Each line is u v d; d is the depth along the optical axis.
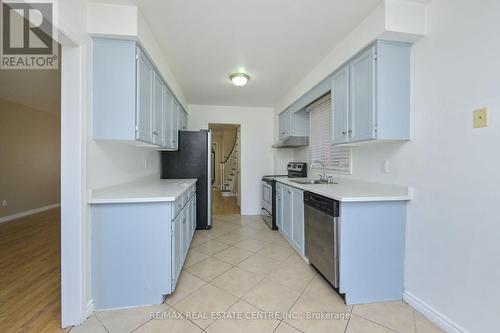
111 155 2.02
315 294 1.94
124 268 1.75
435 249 1.62
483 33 1.35
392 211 1.87
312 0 1.69
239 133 5.21
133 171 2.54
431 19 1.68
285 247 2.99
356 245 1.83
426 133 1.71
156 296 1.80
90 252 1.69
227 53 2.50
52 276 2.19
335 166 2.98
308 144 3.80
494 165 1.29
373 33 1.79
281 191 3.46
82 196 1.58
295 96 3.53
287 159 4.82
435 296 1.62
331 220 1.89
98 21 1.67
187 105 4.53
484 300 1.33
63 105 1.54
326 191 2.10
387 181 2.07
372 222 1.85
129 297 1.76
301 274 2.27
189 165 3.74
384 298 1.87
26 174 4.77
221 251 2.86
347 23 1.97
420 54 1.77
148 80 2.07
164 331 1.51
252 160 4.88
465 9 1.45
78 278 1.56
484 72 1.35
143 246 1.77
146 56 2.01
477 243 1.37
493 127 1.30
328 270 1.95
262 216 4.64
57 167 5.61
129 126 1.77
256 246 3.03
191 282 2.12
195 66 2.83
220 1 1.69
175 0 1.68
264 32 2.11
